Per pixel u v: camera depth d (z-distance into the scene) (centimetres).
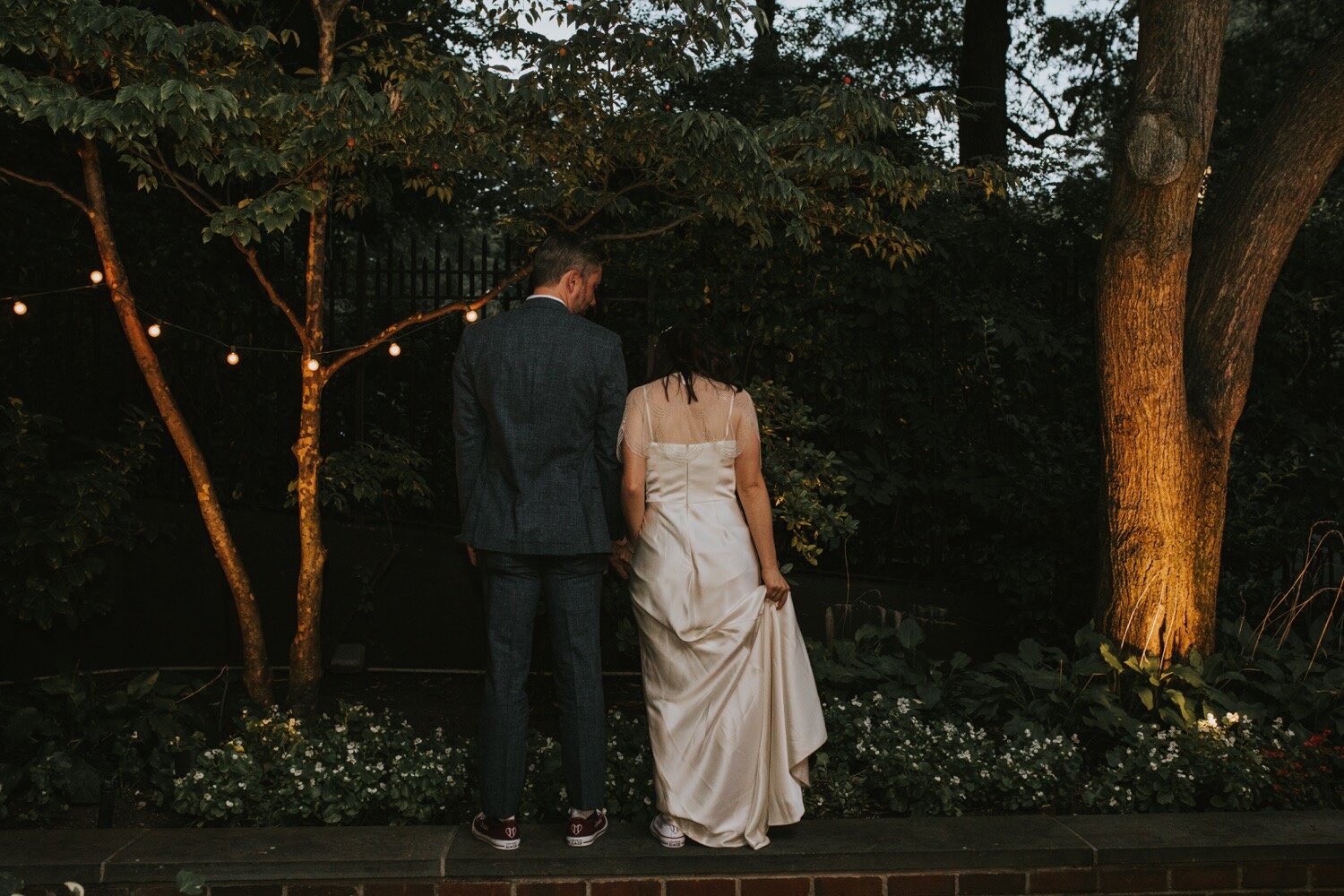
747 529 331
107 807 346
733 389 324
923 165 428
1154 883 320
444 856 308
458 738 400
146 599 548
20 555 467
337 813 345
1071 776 373
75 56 341
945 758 374
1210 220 470
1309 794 376
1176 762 373
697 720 318
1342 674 435
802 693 328
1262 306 456
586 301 330
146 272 585
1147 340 426
